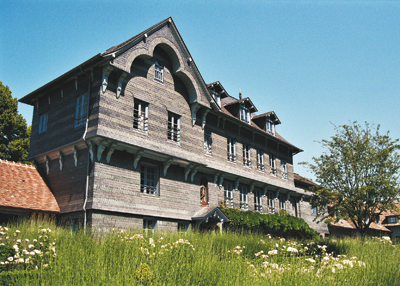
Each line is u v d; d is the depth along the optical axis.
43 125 21.58
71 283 7.16
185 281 7.69
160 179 20.03
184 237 14.70
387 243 14.01
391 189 21.78
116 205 17.36
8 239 10.14
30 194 18.02
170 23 21.22
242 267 8.46
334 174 23.75
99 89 17.67
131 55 18.69
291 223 28.61
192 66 22.48
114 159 17.89
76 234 12.62
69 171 18.50
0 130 28.81
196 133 22.55
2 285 7.44
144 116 19.69
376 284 8.44
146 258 9.21
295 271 7.84
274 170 30.77
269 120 31.27
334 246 16.08
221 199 24.45
